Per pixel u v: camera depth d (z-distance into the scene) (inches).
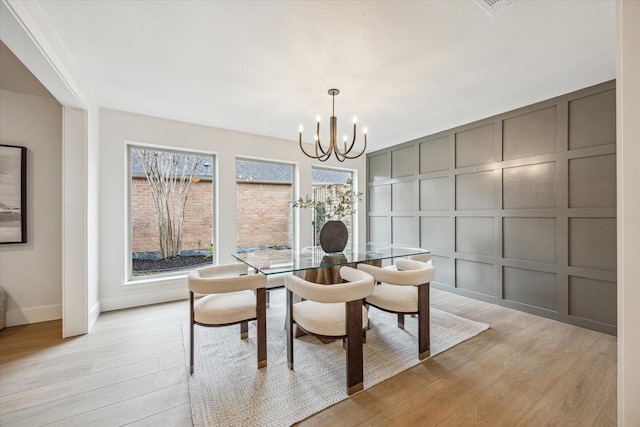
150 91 104.1
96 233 113.3
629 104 24.7
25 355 84.4
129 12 63.1
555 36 72.2
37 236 110.0
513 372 75.5
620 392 25.5
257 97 109.7
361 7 61.8
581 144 104.1
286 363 80.4
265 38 73.0
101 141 118.6
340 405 63.4
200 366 78.6
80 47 76.5
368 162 208.5
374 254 112.3
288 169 177.0
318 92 105.5
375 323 109.4
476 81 97.1
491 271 133.6
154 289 130.3
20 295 107.0
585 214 103.0
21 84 103.3
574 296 106.8
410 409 62.0
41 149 110.6
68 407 62.3
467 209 143.3
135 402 64.2
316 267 87.3
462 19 65.7
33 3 59.2
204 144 143.2
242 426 56.7
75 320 97.7
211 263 148.9
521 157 121.6
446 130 153.3
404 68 88.2
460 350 87.6
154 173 136.4
